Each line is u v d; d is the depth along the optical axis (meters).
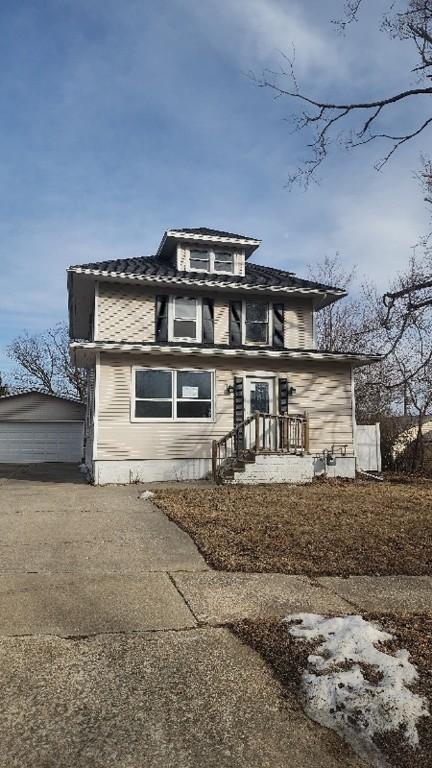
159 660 3.60
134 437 14.11
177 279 15.66
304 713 3.01
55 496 11.15
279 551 6.51
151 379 14.49
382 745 2.72
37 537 7.21
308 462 14.23
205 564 6.01
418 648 3.70
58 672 3.42
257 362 15.44
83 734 2.78
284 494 11.35
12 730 2.80
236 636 4.00
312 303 17.44
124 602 4.72
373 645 3.67
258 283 16.41
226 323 16.58
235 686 3.28
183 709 3.03
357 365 16.89
